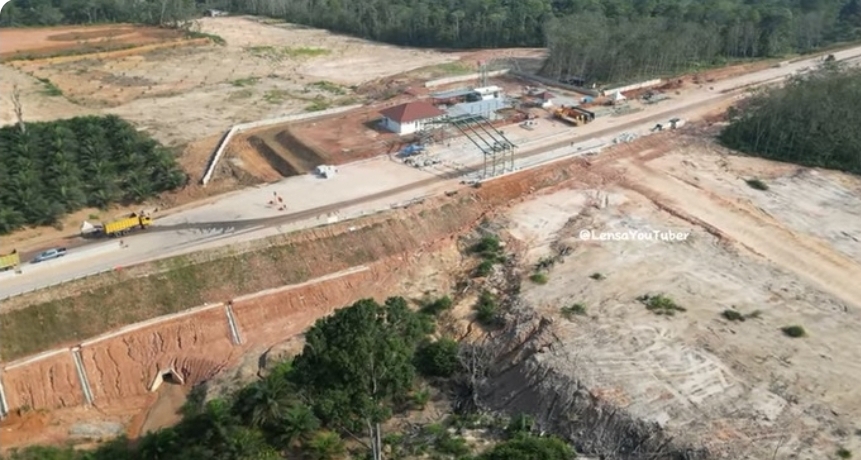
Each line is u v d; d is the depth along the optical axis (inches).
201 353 3270.2
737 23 7145.7
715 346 3065.9
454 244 3991.1
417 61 7549.2
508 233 4023.1
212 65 7229.3
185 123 5502.0
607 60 6348.4
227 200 4185.5
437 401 2972.4
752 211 4274.1
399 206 4087.1
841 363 2997.0
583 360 2962.6
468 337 3292.3
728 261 3772.1
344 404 2628.0
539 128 5349.4
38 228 3914.9
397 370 2746.1
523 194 4404.5
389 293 3661.4
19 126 4471.0
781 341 3125.0
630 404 2728.8
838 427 2630.4
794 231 4092.0
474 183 4394.7
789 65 6894.7
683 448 2536.9
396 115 5280.5
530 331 3198.8
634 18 7229.3
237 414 2596.0
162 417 3009.4
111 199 4210.1
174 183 4399.6
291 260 3661.4
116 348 3184.1
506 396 2940.5
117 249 3607.3
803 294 3508.9
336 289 3644.2
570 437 2691.9
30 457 2738.7
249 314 3442.4
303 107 5974.4
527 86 6417.3
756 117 5032.0
